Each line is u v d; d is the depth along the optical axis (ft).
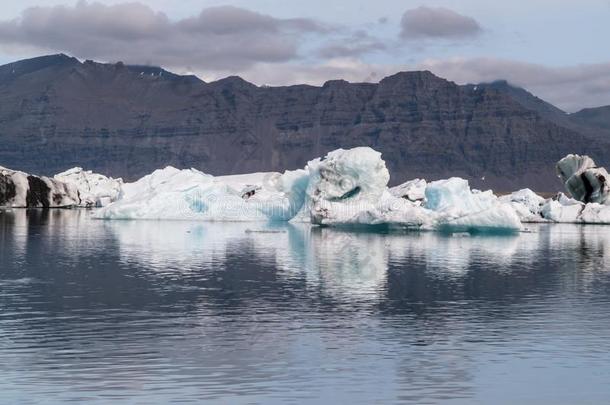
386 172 443.73
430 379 109.09
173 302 168.35
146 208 485.56
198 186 497.87
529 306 166.81
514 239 376.68
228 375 109.81
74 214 563.48
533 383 107.45
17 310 157.38
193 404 97.55
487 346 128.06
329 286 194.80
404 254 283.18
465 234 397.60
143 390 102.73
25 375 108.88
